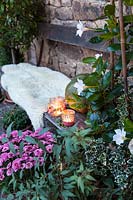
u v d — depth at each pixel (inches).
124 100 40.3
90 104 43.0
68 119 50.9
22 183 41.8
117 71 43.2
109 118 41.4
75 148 40.6
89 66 69.4
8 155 44.4
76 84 42.1
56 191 39.7
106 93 41.0
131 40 39.4
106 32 40.9
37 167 41.9
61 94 65.4
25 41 85.2
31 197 41.0
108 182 40.8
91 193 40.0
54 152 41.5
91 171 39.6
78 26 44.2
